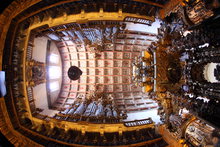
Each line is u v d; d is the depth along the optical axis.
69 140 11.80
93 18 11.17
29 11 11.16
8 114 11.28
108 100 18.08
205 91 7.89
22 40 12.73
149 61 13.29
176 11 10.32
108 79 21.80
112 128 12.58
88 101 17.88
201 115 7.13
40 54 16.30
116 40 18.05
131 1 10.81
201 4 8.59
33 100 13.81
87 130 12.46
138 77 14.43
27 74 12.80
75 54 21.44
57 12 11.94
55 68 20.39
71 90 21.77
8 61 11.27
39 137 11.93
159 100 13.15
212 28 6.34
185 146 9.42
